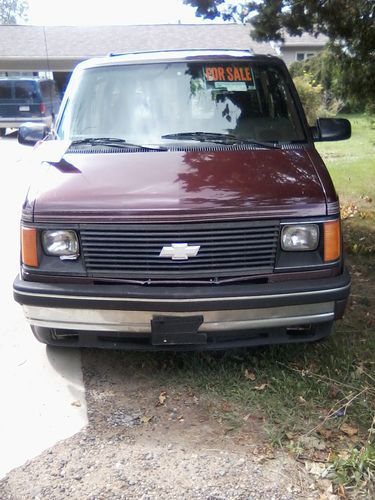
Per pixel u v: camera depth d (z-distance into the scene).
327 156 13.11
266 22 6.98
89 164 3.65
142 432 3.15
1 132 19.88
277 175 3.47
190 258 3.21
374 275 5.41
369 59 6.67
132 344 3.50
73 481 2.79
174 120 4.23
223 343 3.48
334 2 5.98
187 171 3.50
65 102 4.53
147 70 4.51
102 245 3.23
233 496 2.66
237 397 3.41
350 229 6.81
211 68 4.50
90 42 27.05
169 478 2.79
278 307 3.25
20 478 2.82
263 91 4.43
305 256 3.30
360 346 3.98
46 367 3.86
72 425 3.23
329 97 17.31
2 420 3.28
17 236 6.93
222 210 3.18
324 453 2.92
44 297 3.29
